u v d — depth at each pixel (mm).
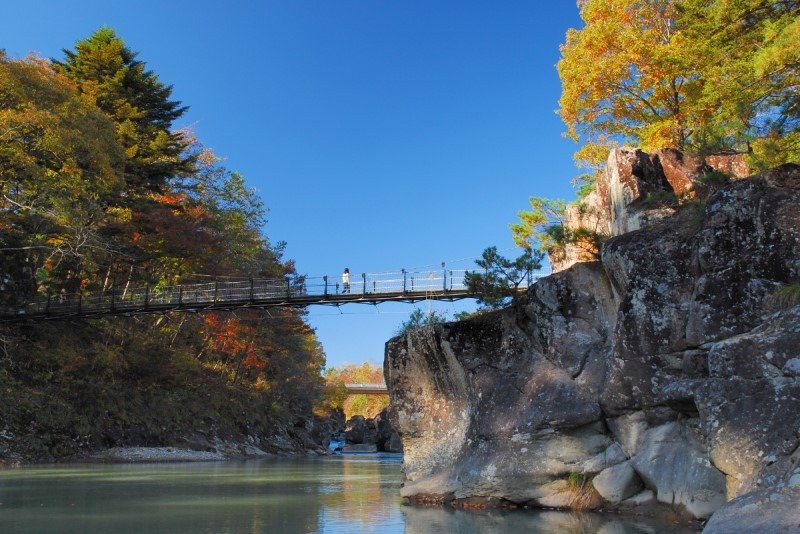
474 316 18266
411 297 29078
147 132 47094
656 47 25703
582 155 31797
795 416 9078
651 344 13359
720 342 10469
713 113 23375
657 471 12891
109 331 41438
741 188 12680
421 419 17797
